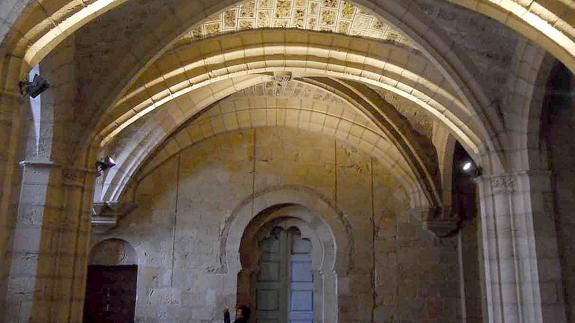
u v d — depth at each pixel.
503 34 9.48
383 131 14.38
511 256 9.60
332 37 10.83
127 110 10.62
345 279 15.38
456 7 9.25
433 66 10.70
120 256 15.30
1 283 8.54
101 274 15.30
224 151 15.95
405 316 15.20
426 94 11.05
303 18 10.41
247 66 11.20
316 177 15.98
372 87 13.48
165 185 15.59
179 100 13.34
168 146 15.38
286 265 16.22
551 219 9.48
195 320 14.91
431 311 15.23
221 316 14.98
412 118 14.22
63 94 9.13
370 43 10.87
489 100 9.94
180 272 15.14
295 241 16.42
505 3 7.26
